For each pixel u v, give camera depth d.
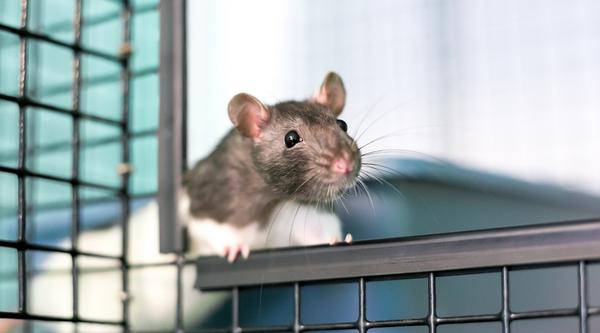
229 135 0.77
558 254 0.60
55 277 0.85
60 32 0.84
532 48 0.91
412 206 0.85
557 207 0.93
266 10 0.92
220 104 0.90
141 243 0.85
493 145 0.91
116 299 0.80
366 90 0.92
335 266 0.65
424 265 0.63
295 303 0.66
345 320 0.86
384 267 0.63
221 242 0.74
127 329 0.72
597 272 0.88
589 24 0.91
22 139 0.67
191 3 0.91
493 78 0.92
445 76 0.91
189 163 0.78
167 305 0.86
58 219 0.86
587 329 0.60
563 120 0.92
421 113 0.91
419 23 0.92
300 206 0.75
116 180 0.85
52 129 0.87
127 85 0.74
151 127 0.84
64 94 0.85
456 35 0.92
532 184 0.92
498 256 0.61
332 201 0.72
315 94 0.77
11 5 0.83
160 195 0.71
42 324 0.85
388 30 0.92
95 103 0.86
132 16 0.75
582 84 0.91
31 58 0.82
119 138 0.74
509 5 0.92
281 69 0.92
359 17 0.92
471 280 0.88
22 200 0.67
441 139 0.90
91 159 0.86
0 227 0.83
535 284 0.91
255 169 0.74
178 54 0.71
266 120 0.74
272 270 0.66
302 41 0.93
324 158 0.70
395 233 0.83
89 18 0.77
